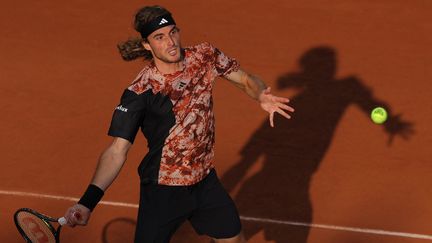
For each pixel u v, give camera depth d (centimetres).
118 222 2511
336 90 3516
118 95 3459
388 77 3641
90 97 3425
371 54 3869
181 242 2405
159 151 1830
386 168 2864
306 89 3534
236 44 3991
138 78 1811
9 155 2928
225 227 1941
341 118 3250
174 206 1864
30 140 3053
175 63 1795
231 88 3466
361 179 2788
